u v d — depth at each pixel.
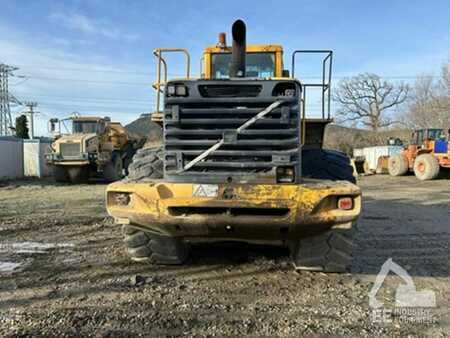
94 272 4.14
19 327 2.86
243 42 3.75
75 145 15.43
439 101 35.25
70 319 3.00
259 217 3.39
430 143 19.14
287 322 3.01
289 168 3.47
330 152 4.79
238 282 3.89
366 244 5.54
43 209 8.49
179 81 3.59
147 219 3.54
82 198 10.60
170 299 3.44
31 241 5.49
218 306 3.30
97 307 3.24
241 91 3.56
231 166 3.51
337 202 3.37
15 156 19.53
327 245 3.99
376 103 47.22
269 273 4.17
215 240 4.09
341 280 3.97
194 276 4.06
